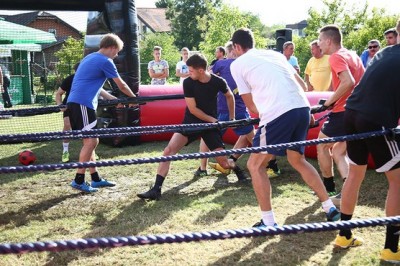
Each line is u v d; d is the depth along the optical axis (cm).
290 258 408
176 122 1005
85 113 609
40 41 1927
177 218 514
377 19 2344
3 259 413
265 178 441
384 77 377
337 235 445
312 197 579
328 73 837
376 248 423
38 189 652
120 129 451
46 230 492
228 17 3284
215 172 723
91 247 202
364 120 380
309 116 443
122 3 910
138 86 949
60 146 1002
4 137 401
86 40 1024
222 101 689
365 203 548
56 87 2783
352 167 406
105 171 742
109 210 552
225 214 523
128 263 406
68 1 905
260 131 435
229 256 416
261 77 433
